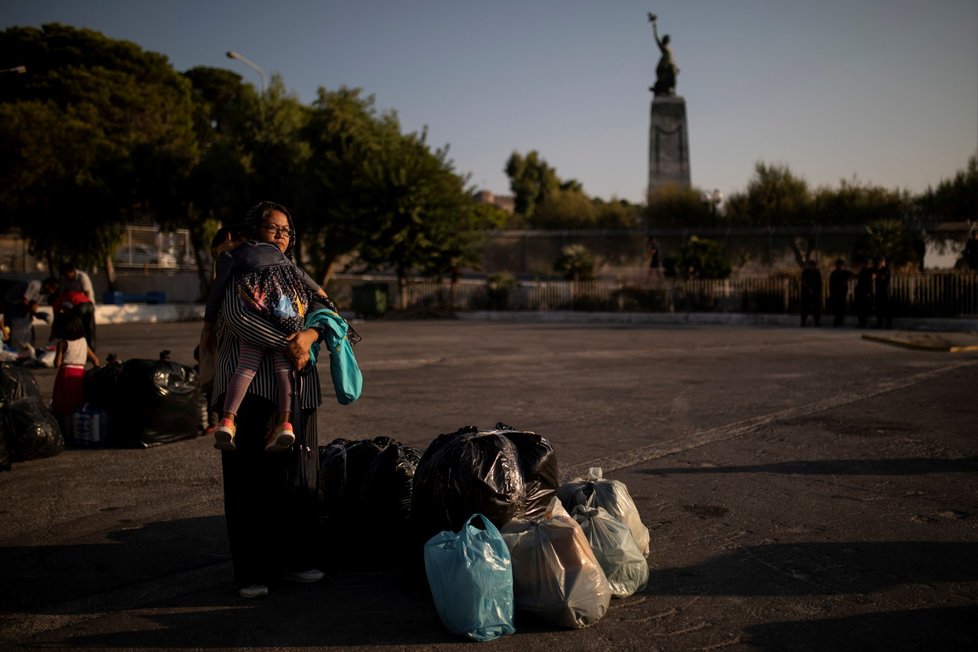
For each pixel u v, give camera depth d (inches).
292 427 145.9
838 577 147.9
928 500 199.0
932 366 500.4
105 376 274.5
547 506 146.4
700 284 1095.0
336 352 150.6
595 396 380.2
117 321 1140.5
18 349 503.8
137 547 169.6
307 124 1263.5
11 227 1386.6
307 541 149.6
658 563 157.2
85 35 2094.0
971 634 123.0
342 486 162.2
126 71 2124.8
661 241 1657.2
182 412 279.9
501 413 331.3
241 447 142.8
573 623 125.2
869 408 337.7
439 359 562.6
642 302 1133.1
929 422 303.4
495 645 120.0
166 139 1349.7
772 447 262.2
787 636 122.7
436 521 140.3
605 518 142.9
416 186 1175.0
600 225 2033.7
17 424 246.5
